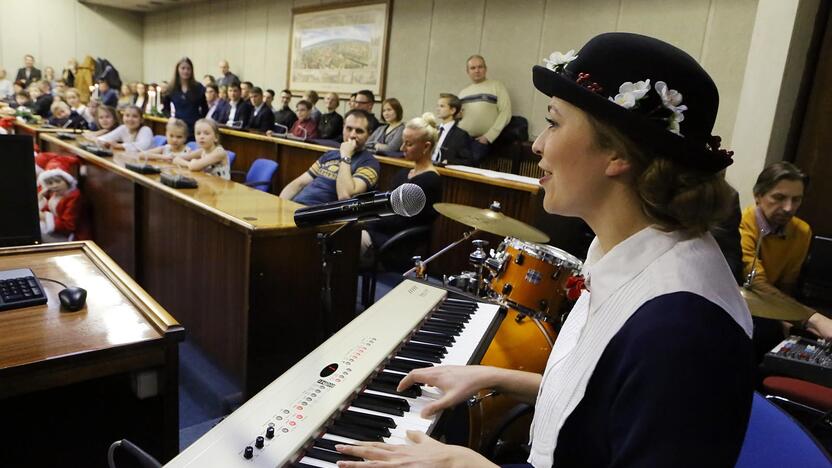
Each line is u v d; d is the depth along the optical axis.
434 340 1.15
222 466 0.68
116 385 1.32
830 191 3.19
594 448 0.65
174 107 7.87
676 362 0.54
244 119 7.32
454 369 0.97
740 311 0.62
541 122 5.21
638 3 4.45
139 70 12.45
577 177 0.69
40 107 8.84
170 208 2.67
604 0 4.66
